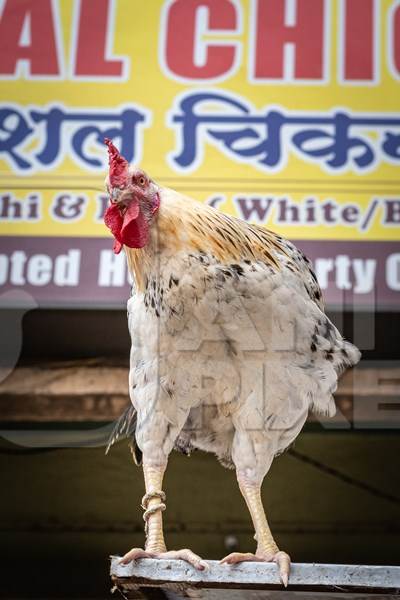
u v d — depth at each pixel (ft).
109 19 15.99
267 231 10.79
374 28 15.87
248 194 14.71
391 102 15.34
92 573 18.60
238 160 15.01
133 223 9.94
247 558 8.93
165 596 9.36
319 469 17.88
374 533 18.42
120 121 15.28
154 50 15.75
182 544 18.69
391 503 18.12
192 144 15.12
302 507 18.51
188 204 10.25
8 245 14.34
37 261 14.30
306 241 14.38
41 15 15.99
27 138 15.08
